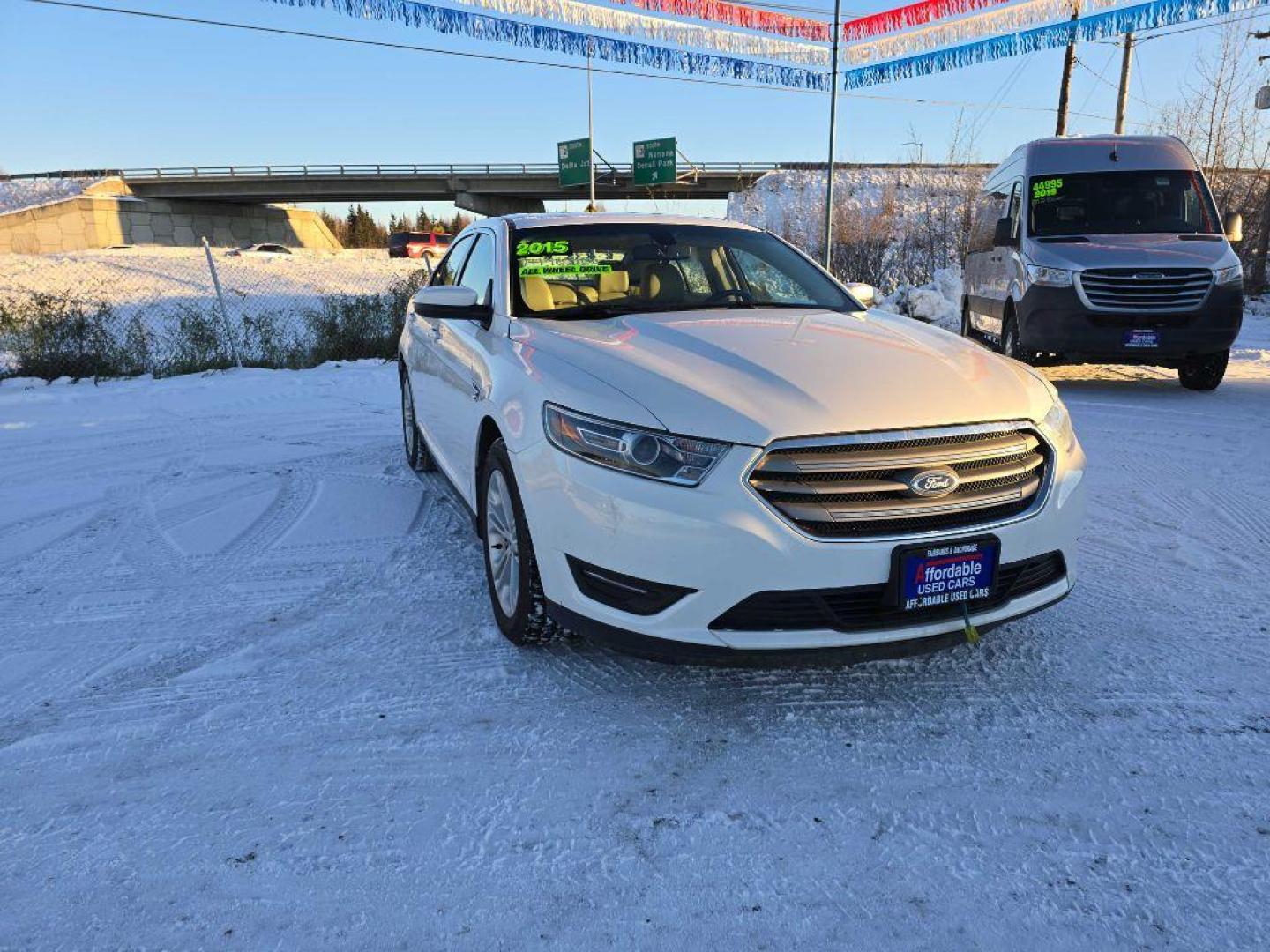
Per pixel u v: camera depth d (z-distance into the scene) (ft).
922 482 7.84
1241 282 25.64
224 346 38.27
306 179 219.61
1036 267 26.76
